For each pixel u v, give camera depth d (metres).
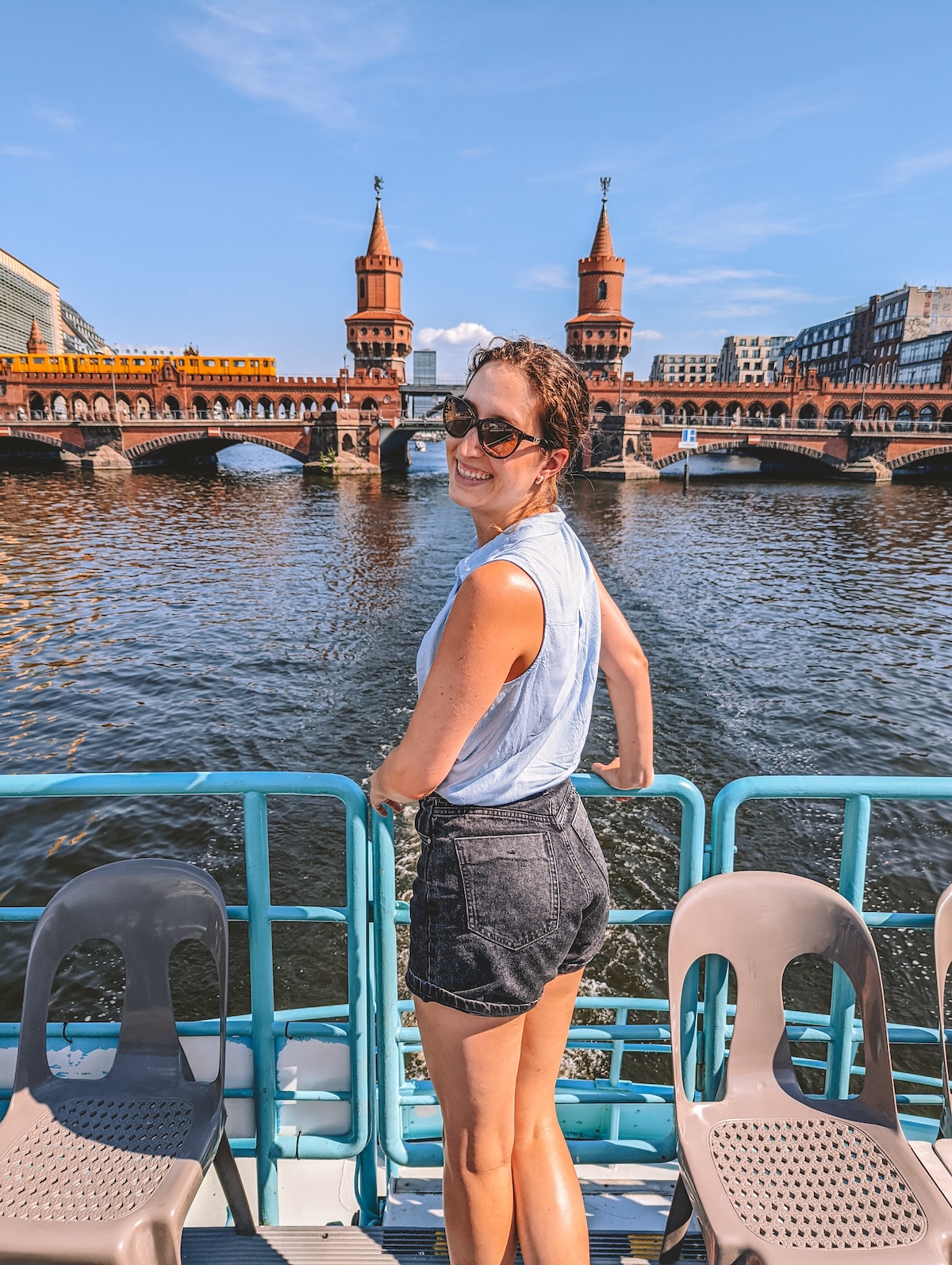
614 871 8.71
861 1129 1.62
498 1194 1.36
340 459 74.62
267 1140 1.91
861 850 1.79
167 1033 1.74
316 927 7.99
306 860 9.29
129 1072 1.73
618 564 29.22
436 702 1.18
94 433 72.38
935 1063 6.37
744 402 83.19
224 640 19.12
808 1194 1.49
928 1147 1.85
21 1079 1.68
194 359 85.19
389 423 77.69
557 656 1.20
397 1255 1.77
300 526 39.66
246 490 59.22
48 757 12.75
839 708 14.55
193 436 73.62
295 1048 1.91
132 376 84.12
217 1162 1.72
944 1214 1.46
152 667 17.09
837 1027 1.91
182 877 1.70
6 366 83.69
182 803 10.48
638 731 1.54
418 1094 1.92
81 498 51.28
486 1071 1.30
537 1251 1.39
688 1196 1.68
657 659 17.44
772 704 14.72
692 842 1.78
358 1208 1.99
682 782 1.75
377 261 101.69
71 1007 7.06
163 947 1.71
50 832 9.98
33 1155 1.55
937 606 22.97
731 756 12.47
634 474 70.06
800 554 31.83
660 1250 1.77
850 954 1.67
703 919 1.67
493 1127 1.34
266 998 1.84
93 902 1.71
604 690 15.48
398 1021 1.84
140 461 76.81
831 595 24.27
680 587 25.20
